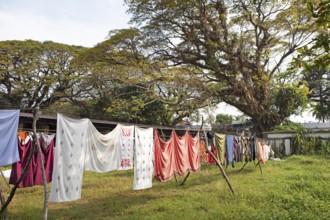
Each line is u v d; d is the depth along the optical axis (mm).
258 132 25828
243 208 7078
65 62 30672
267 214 6473
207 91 21219
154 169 8414
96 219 6734
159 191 10000
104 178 12766
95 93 28688
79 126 6305
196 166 10391
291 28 21656
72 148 6070
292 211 6617
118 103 21391
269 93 24406
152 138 8555
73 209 7770
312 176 11234
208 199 8281
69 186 5957
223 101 24516
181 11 21969
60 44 30172
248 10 21172
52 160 6910
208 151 9656
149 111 26500
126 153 7836
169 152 8945
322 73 25859
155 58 23625
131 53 23078
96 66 24281
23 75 28844
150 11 22484
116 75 21547
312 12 3928
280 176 12047
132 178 12734
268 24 22297
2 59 27844
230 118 36281
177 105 20516
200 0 21719
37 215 7035
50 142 6867
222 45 22141
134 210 7461
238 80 22625
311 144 21406
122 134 7758
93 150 6859
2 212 6352
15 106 29016
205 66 23906
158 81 20000
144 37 22844
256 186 9898
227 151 12641
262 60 22234
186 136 9930
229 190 9352
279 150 22891
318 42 4000
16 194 9469
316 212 6617
